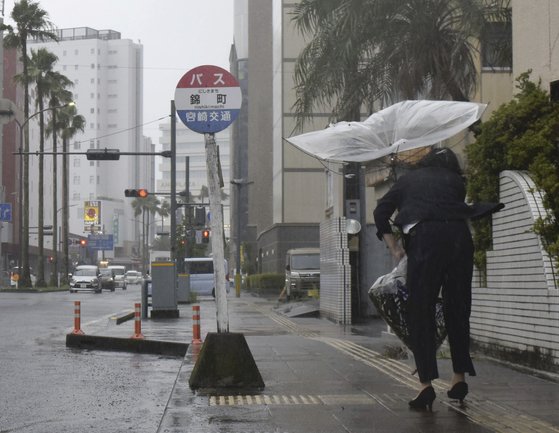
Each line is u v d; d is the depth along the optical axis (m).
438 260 6.57
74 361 12.84
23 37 56.50
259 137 74.75
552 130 9.71
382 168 11.89
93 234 116.31
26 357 13.40
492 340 10.12
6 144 93.69
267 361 10.63
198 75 8.98
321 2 16.53
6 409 8.09
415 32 15.83
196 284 45.78
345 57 16.23
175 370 11.68
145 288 23.62
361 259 22.08
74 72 192.00
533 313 8.91
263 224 74.19
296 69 17.08
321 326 19.59
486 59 19.58
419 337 6.69
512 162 9.94
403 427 6.15
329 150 9.24
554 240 8.80
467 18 15.32
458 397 6.96
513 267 9.48
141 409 8.02
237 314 25.69
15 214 95.94
